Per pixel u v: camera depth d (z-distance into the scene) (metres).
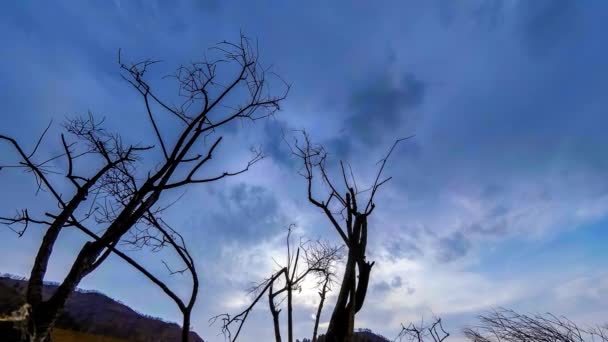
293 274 7.97
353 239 6.64
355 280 6.28
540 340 10.33
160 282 5.22
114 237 4.71
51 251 4.52
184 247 5.89
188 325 5.29
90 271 4.58
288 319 7.49
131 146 5.59
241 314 7.26
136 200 5.13
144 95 5.68
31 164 4.92
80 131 5.49
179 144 5.40
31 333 3.65
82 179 5.14
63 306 4.08
